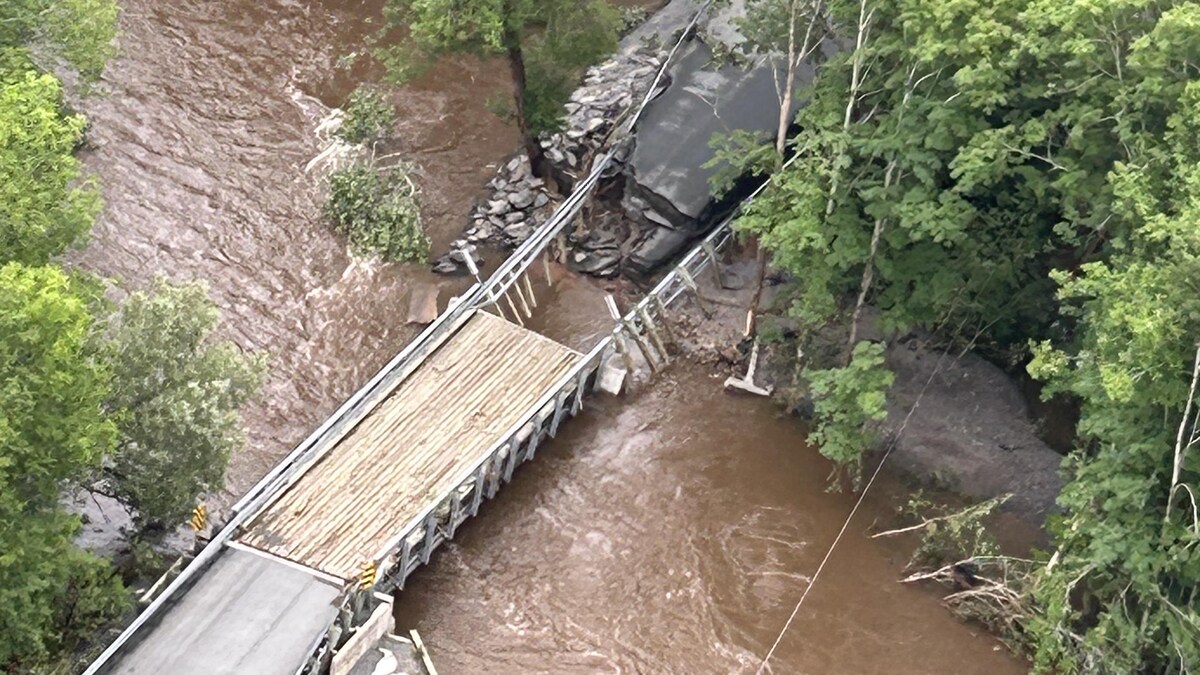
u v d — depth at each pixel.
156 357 33.78
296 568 34.47
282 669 32.12
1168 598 32.41
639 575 37.78
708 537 38.81
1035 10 33.38
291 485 36.56
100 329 33.66
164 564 35.75
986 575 37.19
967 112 36.12
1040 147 37.06
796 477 40.50
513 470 39.69
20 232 30.72
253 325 43.81
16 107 31.47
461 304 41.31
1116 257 32.91
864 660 35.97
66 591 33.00
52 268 29.45
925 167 36.66
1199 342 29.58
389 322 44.47
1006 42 34.81
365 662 33.91
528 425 38.91
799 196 38.19
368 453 37.53
